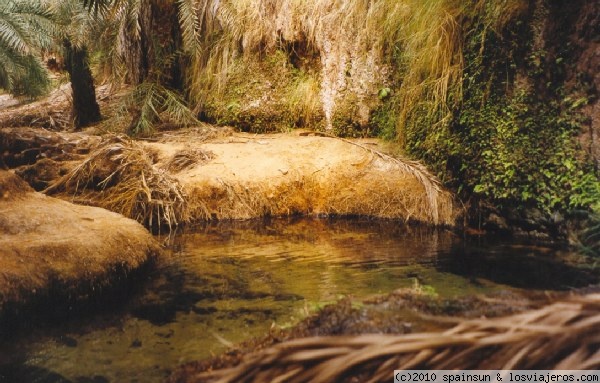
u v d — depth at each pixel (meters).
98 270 3.52
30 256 3.25
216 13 9.35
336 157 6.66
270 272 3.94
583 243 4.48
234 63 9.09
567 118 4.75
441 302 1.68
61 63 12.22
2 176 4.24
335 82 8.02
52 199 4.51
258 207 6.14
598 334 0.62
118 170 6.13
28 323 2.95
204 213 6.00
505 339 0.64
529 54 5.10
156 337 2.80
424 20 6.38
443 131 5.98
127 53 10.30
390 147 6.88
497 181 5.23
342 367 0.66
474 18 5.75
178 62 9.88
